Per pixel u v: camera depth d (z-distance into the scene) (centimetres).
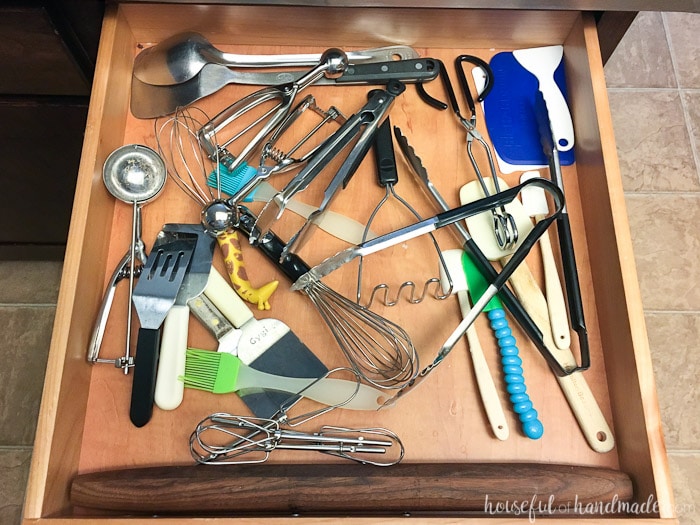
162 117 75
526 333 65
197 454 61
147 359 63
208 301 66
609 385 66
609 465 64
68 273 61
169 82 74
